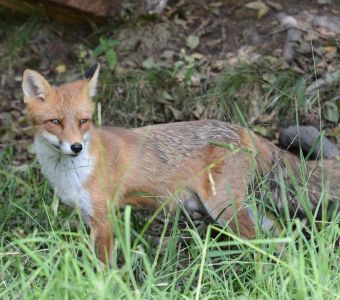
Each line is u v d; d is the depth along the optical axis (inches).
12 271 367.2
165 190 408.8
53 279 315.0
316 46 571.2
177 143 409.4
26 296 302.7
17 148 538.3
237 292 335.0
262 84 544.1
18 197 473.1
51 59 615.5
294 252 327.0
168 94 555.8
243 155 402.3
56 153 386.0
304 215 413.4
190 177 407.8
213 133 411.5
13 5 626.5
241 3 620.7
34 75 383.2
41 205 436.8
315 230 342.3
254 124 530.0
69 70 601.3
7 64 606.5
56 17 632.4
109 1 614.9
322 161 382.9
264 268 338.6
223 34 600.7
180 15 625.3
